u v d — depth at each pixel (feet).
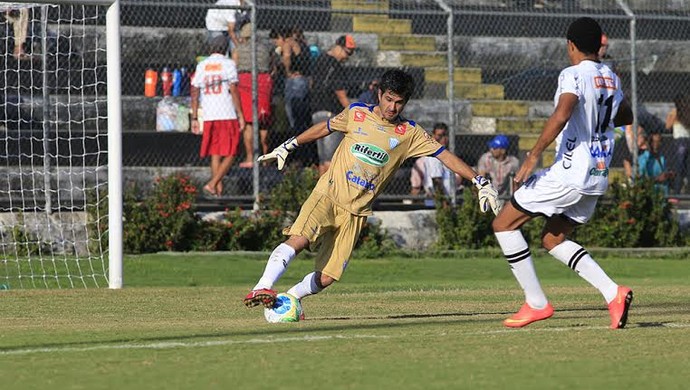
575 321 75.00
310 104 168.25
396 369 51.37
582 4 206.80
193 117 166.50
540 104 200.13
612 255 166.91
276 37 170.30
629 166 180.55
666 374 50.26
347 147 75.56
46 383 47.75
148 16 189.57
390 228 167.22
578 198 69.51
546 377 49.32
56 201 164.25
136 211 154.51
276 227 159.53
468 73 203.00
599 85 68.90
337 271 75.92
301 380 48.37
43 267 138.51
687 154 182.29
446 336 64.23
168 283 126.31
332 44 195.11
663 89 206.18
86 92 179.42
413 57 200.13
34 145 171.63
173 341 62.03
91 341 62.28
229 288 114.32
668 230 174.09
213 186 164.04
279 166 76.43
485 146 188.65
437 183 169.68
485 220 167.12
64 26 178.50
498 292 108.99
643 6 207.41
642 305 91.86
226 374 49.93
